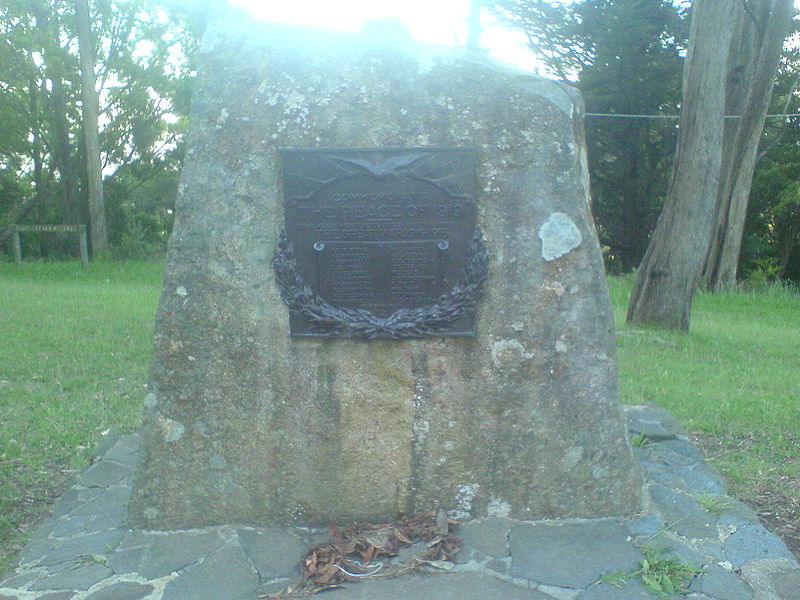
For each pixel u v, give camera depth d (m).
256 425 2.53
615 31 15.78
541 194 2.44
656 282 6.38
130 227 16.23
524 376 2.51
